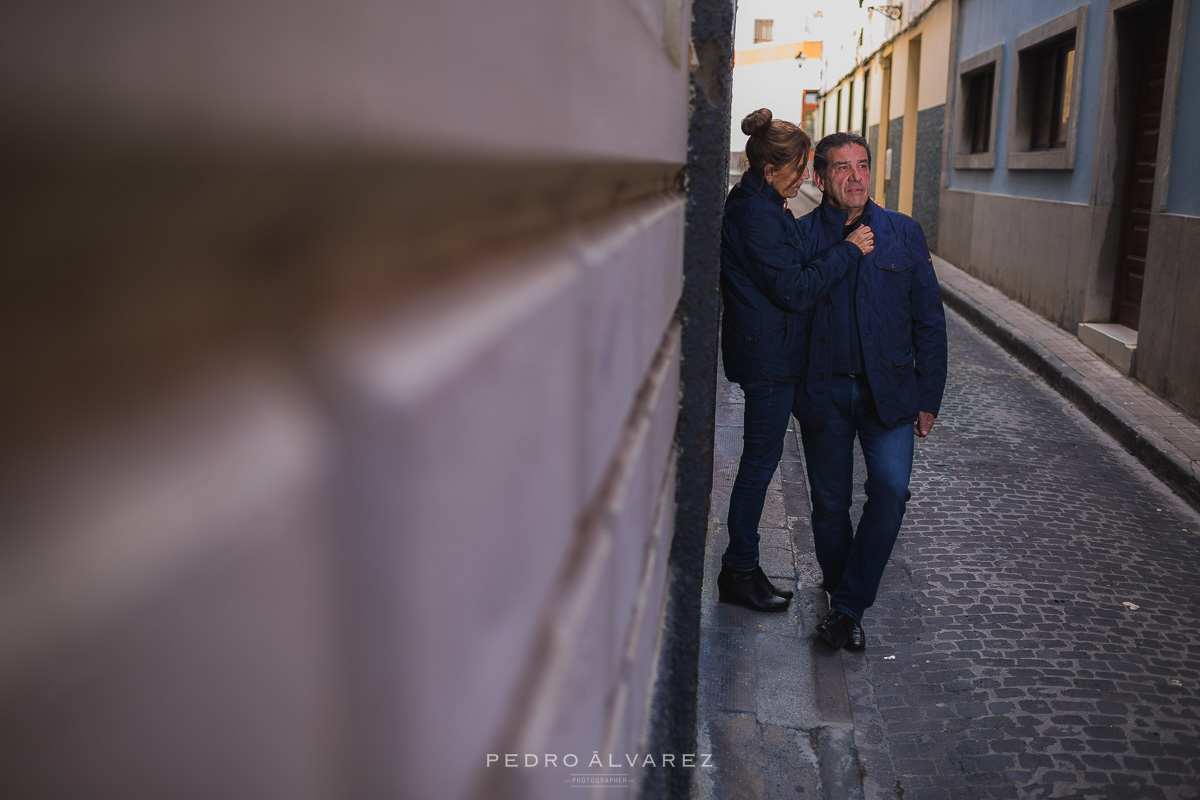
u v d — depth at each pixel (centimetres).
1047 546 377
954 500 428
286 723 23
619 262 85
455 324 36
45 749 16
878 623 315
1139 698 271
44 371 18
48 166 16
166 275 21
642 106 96
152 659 18
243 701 21
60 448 17
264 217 24
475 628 38
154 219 20
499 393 41
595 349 71
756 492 305
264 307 25
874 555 284
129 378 20
